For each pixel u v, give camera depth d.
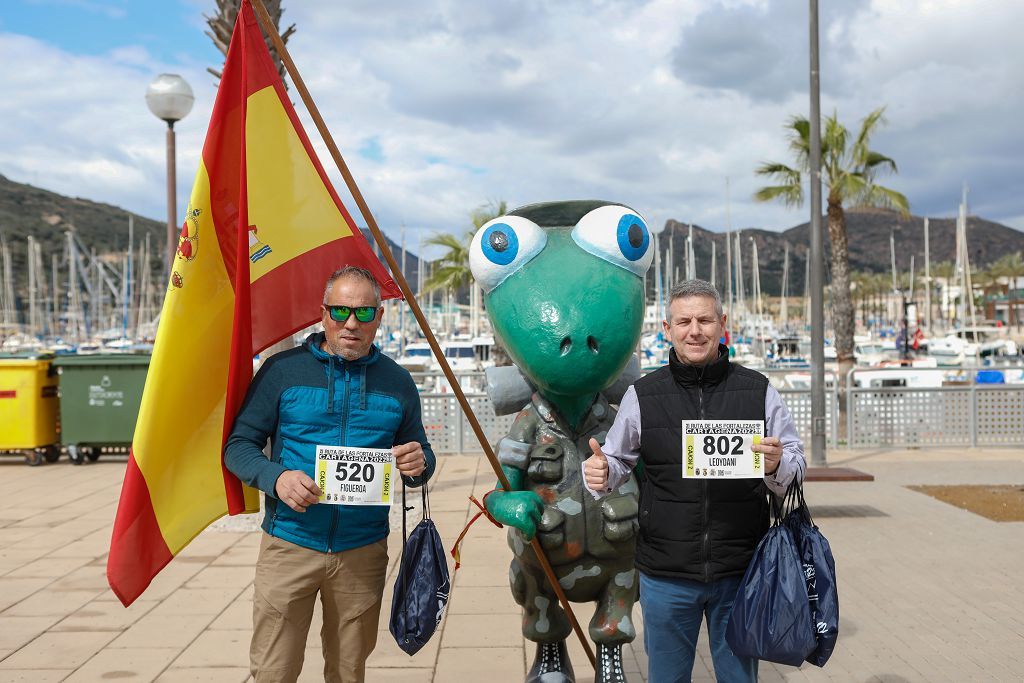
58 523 8.37
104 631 5.34
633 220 3.60
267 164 3.51
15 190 158.88
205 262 3.38
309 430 3.11
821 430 11.16
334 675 3.26
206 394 3.36
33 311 76.69
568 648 5.08
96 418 11.93
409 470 3.10
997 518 8.38
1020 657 4.86
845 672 4.67
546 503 3.55
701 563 3.01
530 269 3.56
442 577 3.22
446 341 39.91
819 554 2.93
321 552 3.09
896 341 46.66
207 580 6.45
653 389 3.11
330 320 3.13
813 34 11.04
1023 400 13.39
